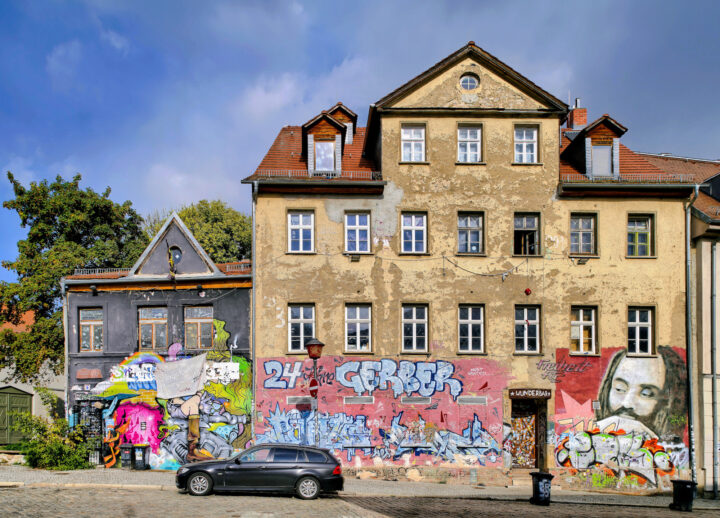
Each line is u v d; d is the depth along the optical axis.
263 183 22.33
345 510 14.94
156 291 22.80
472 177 23.02
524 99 23.33
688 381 22.41
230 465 16.67
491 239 22.80
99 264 31.72
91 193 32.59
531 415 22.88
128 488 17.58
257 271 22.33
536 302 22.56
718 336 22.52
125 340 22.59
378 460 21.55
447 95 23.25
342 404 21.73
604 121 23.91
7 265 30.00
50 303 29.81
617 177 23.55
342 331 22.14
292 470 16.61
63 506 14.58
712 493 21.69
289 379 21.83
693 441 22.02
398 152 23.02
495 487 21.02
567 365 22.30
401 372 21.97
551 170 23.20
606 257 22.94
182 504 15.09
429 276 22.50
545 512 16.05
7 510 13.92
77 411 22.39
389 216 22.73
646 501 19.64
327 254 22.48
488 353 22.20
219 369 22.05
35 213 31.50
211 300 22.52
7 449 25.48
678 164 29.09
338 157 23.47
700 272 22.80
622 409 22.16
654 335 22.67
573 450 21.88
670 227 23.22
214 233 43.22
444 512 15.37
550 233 22.94
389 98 23.02
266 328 22.06
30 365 28.28
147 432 22.02
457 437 21.75
